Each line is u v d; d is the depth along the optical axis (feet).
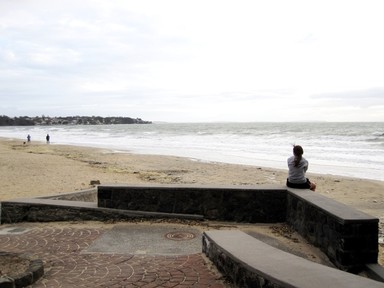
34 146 167.73
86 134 342.44
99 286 14.17
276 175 74.95
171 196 25.17
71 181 62.90
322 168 87.40
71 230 22.77
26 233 22.25
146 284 14.28
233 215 24.68
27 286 14.23
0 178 64.23
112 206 25.25
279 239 21.33
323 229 18.58
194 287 13.91
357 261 16.46
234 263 13.83
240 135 263.49
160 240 20.63
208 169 85.05
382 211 45.68
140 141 213.25
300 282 10.57
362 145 149.07
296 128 384.47
